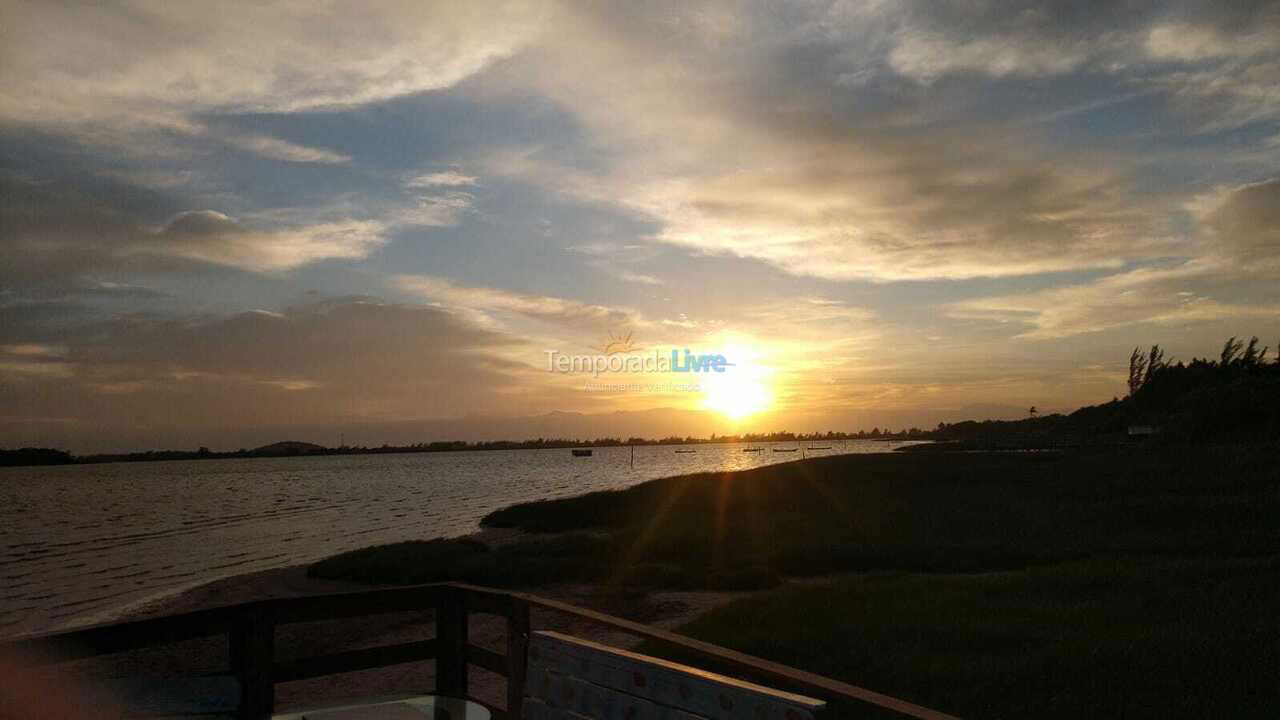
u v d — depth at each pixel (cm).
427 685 980
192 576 2638
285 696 941
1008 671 816
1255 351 8719
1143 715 682
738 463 14312
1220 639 898
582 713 307
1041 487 3306
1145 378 10975
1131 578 1353
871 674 835
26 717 300
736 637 1024
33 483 15075
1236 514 2238
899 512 2794
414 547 2584
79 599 2228
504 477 12300
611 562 2059
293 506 6619
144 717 337
